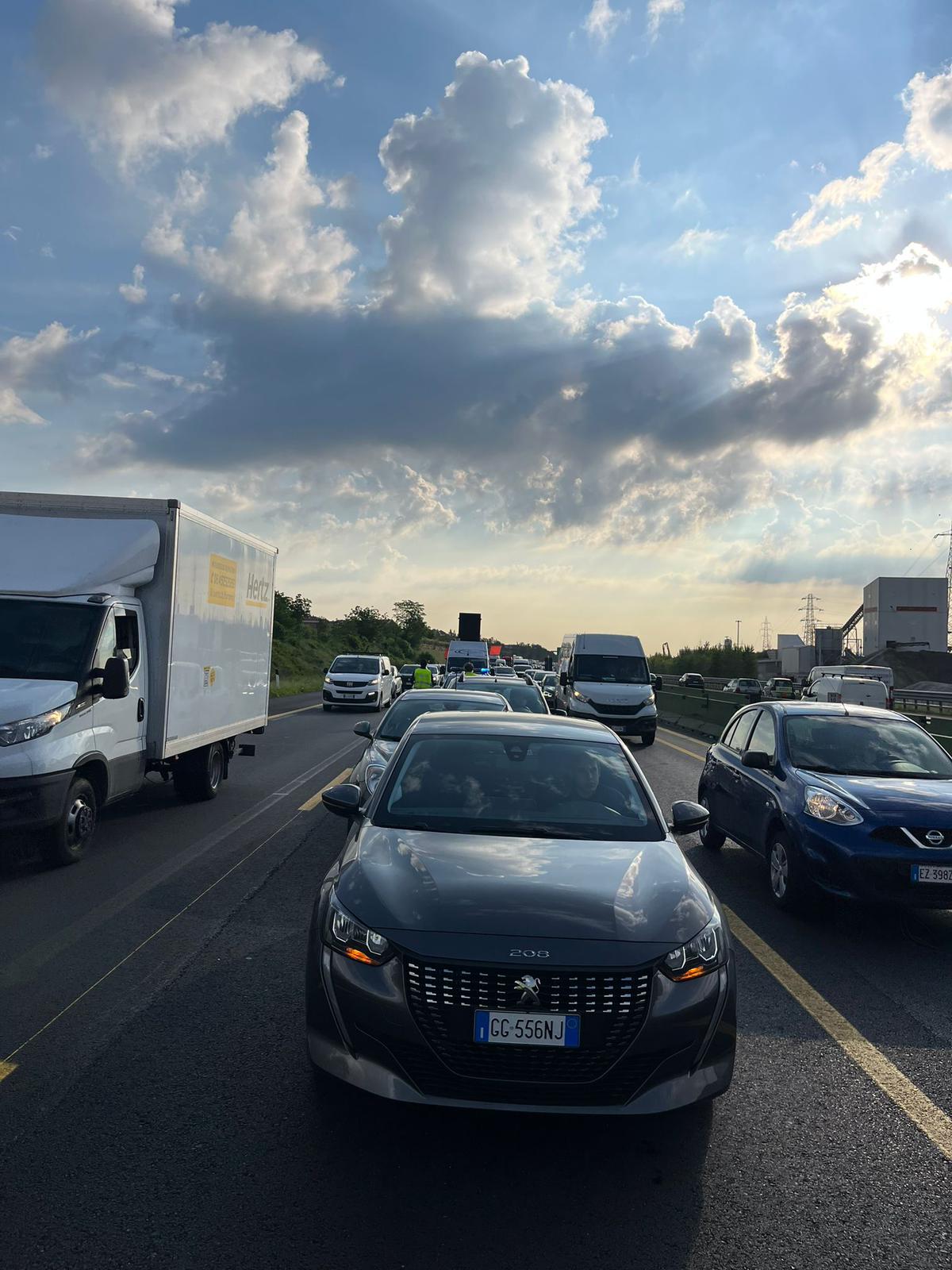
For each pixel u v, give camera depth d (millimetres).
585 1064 3348
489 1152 3439
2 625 8109
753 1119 3781
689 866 4316
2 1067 4000
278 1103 3744
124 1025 4492
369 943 3510
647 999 3406
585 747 5266
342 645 78688
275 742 18828
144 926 6145
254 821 10078
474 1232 2928
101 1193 3064
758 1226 3021
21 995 4852
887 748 7730
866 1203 3176
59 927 6074
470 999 3352
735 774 8594
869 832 6414
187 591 9773
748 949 6238
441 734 5297
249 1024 4539
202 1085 3879
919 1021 4965
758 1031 4762
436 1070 3342
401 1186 3176
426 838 4285
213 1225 2908
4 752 7195
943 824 6367
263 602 13016
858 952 6246
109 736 8336
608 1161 3410
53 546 8734
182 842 8914
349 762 15461
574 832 4480
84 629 8172
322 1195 3098
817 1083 4152
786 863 7008
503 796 4738
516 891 3736
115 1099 3736
